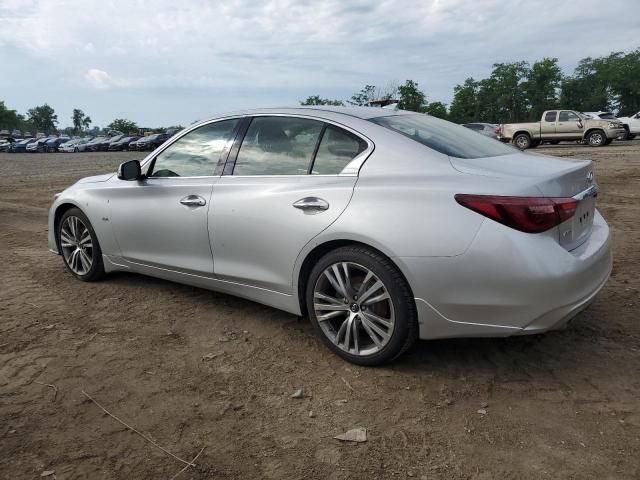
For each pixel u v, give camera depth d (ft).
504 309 9.27
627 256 17.99
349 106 13.00
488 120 245.65
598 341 11.63
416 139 10.91
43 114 488.85
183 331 12.66
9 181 55.52
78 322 13.21
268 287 12.03
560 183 9.77
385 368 10.73
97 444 8.36
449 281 9.46
